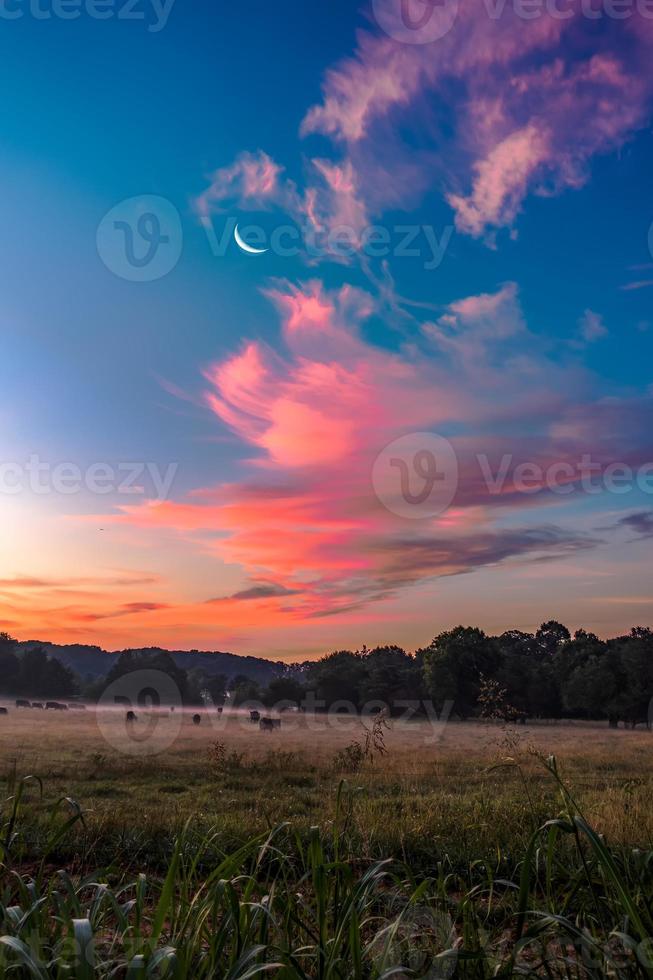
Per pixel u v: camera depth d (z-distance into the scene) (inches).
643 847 193.0
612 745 1114.1
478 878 190.7
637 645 2906.0
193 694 4448.8
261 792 408.2
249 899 103.1
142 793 470.6
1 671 5915.4
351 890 107.3
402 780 520.4
